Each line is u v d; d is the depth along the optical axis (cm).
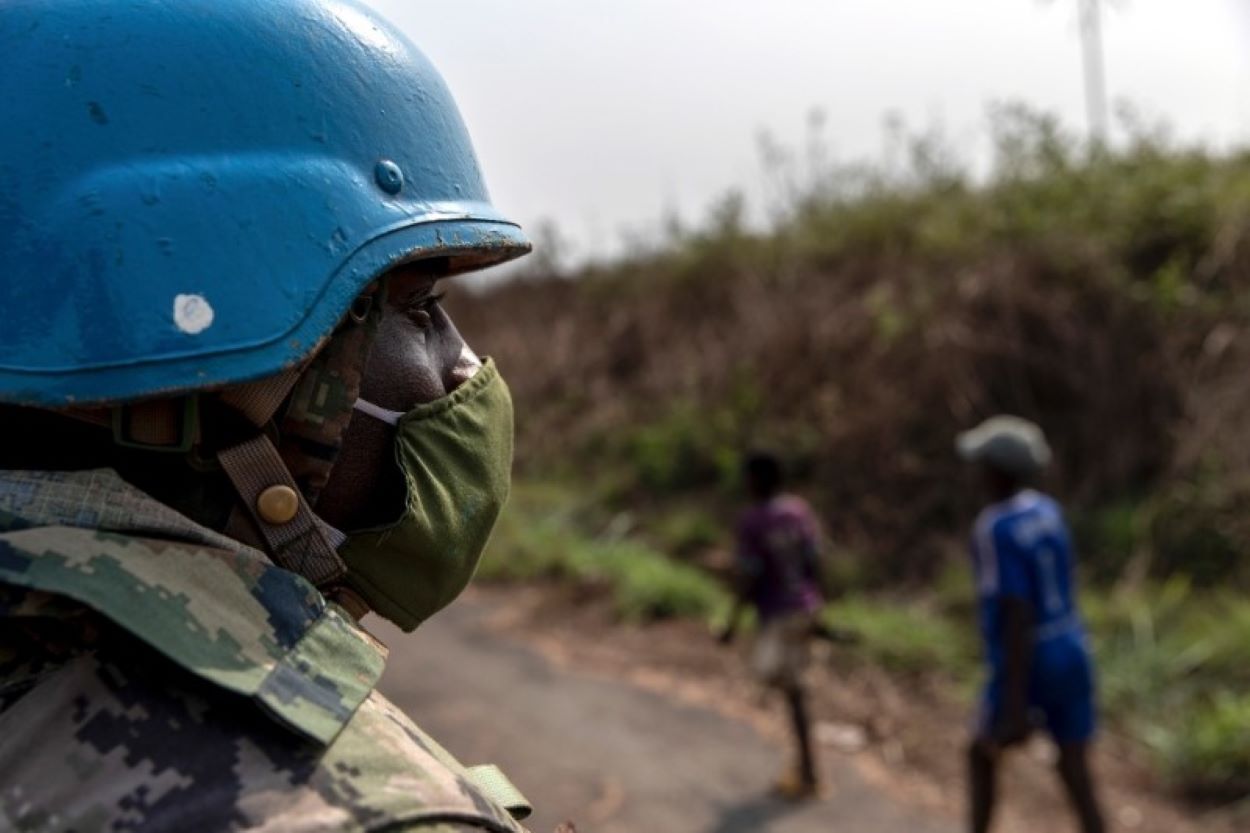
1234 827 436
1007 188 1030
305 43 91
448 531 95
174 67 85
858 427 875
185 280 79
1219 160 968
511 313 1495
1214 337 761
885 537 812
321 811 69
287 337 81
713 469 995
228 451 82
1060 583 401
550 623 738
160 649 71
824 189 1287
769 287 1159
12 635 77
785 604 497
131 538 76
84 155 82
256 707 72
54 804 69
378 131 93
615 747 530
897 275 1006
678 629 716
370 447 94
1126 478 747
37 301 78
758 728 555
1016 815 457
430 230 93
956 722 553
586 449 1146
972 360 841
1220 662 546
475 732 548
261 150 85
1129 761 493
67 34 85
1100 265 841
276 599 78
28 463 84
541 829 448
